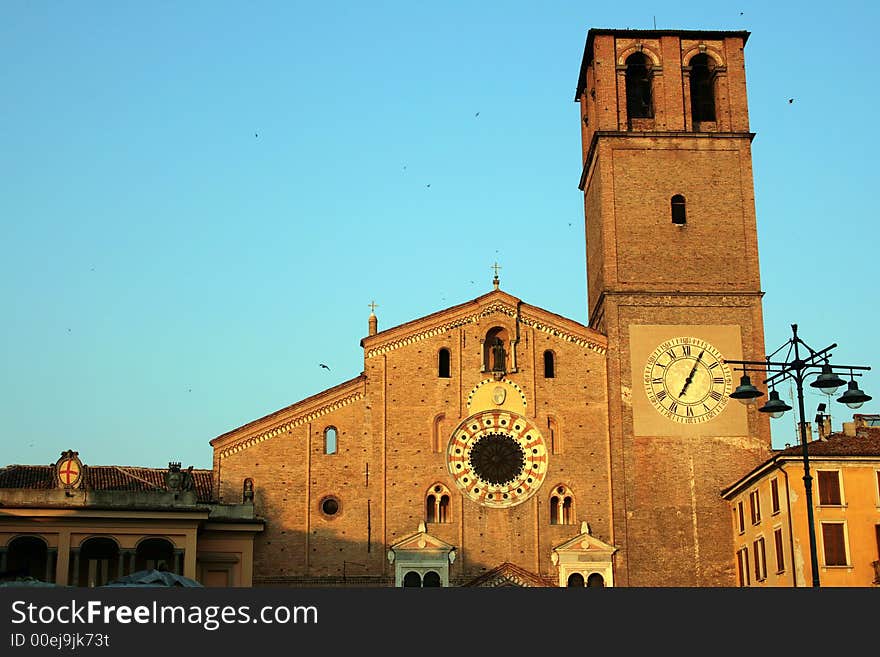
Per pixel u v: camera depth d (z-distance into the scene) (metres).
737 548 84.62
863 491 79.25
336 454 84.25
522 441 85.69
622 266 89.25
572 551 83.62
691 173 91.19
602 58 93.06
